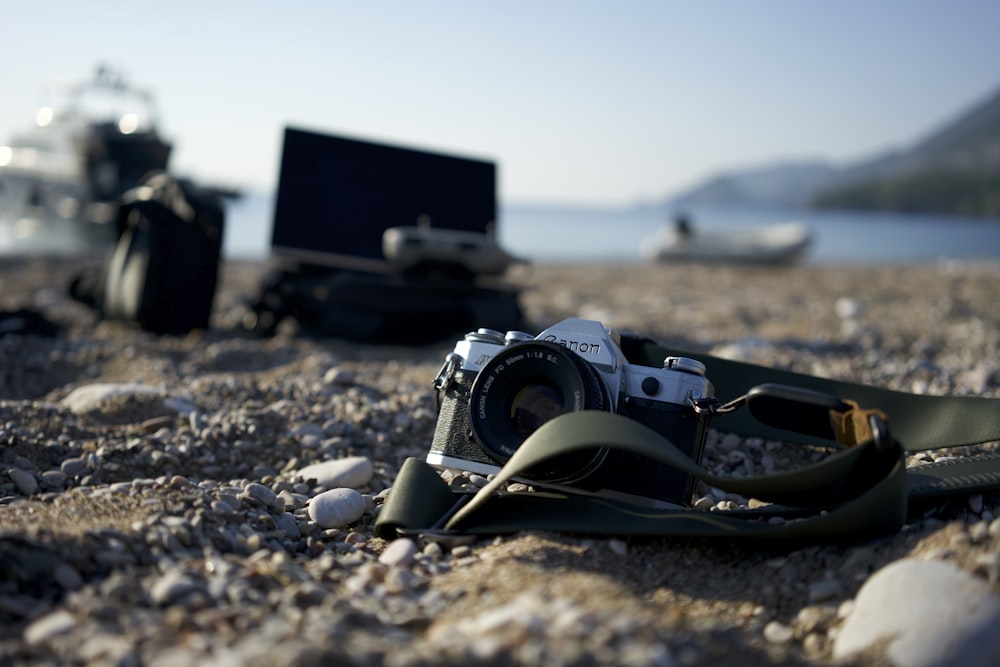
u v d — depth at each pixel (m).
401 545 0.49
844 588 0.45
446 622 0.41
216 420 0.71
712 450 0.66
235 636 0.39
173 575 0.43
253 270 2.28
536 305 1.70
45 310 1.37
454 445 0.55
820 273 2.94
